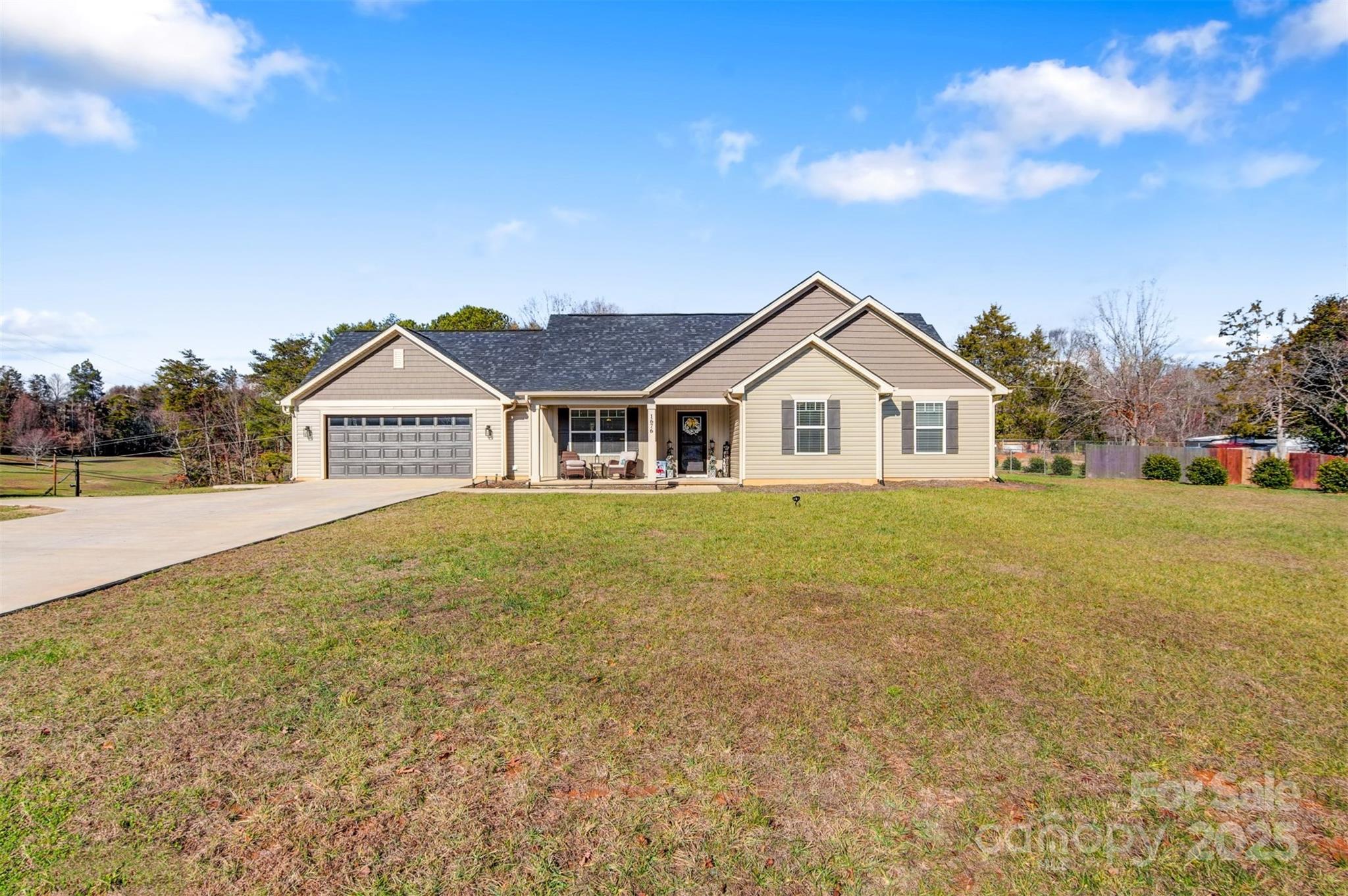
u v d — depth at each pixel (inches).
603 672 198.4
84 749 152.3
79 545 380.2
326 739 158.1
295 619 245.1
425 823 127.9
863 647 221.1
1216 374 1374.3
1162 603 277.9
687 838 124.5
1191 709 178.9
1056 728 166.9
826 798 137.3
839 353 749.9
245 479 1072.8
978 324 1775.3
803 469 756.0
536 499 621.9
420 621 243.8
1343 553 394.3
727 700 180.2
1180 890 113.8
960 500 611.2
